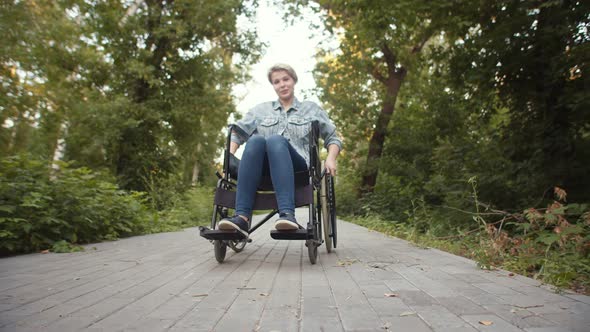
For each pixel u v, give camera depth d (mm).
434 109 13266
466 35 8719
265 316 1854
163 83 14062
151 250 4488
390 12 8953
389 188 14359
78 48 12398
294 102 3914
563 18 6129
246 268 3217
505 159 7340
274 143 3316
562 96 6176
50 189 4879
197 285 2547
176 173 15047
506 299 2152
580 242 3051
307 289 2428
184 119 14398
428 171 13875
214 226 3379
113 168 13805
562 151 6555
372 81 16844
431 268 3191
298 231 3119
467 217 6668
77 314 1883
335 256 3938
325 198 4109
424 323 1741
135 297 2227
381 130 15359
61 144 12500
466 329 1651
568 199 6238
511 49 6809
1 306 2025
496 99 8289
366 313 1899
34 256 3965
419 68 14836
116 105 12508
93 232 5578
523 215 4047
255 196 3379
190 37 14672
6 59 10055
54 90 11859
